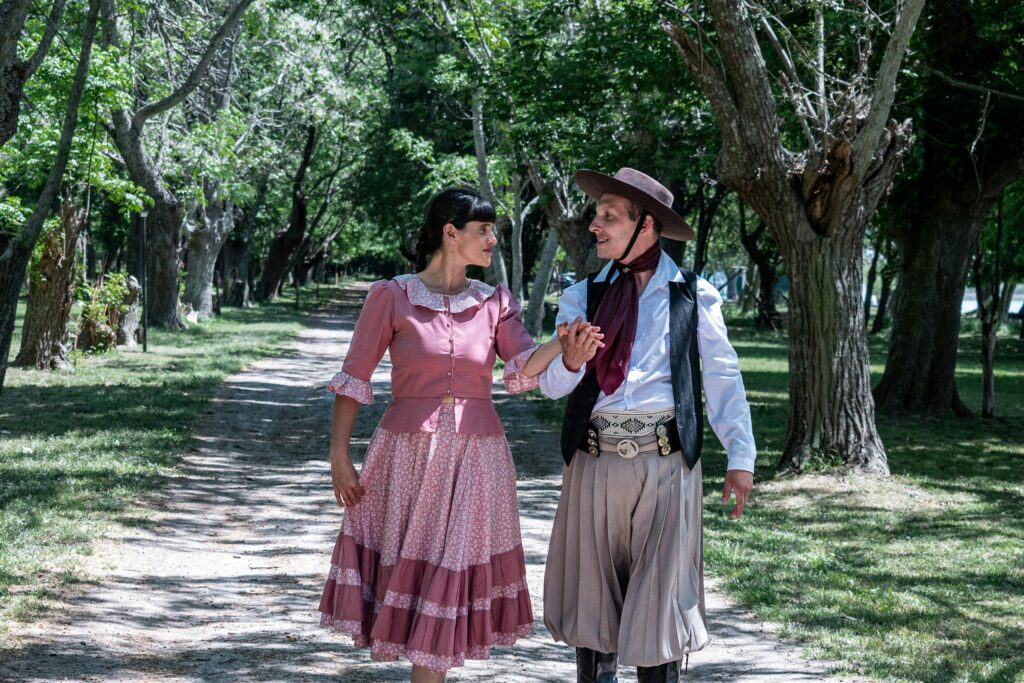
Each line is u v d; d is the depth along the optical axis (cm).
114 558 691
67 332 1903
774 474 1155
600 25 1552
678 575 368
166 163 2945
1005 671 521
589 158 1670
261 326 3475
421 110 3300
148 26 2605
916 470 1235
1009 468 1283
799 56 1262
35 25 1820
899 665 529
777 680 497
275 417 1500
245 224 4656
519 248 2544
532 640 570
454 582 361
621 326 374
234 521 850
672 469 370
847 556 816
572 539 381
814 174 1086
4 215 1809
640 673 373
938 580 741
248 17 2678
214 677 462
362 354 377
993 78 1548
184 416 1388
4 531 730
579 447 378
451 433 371
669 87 1467
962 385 2386
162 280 3011
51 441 1136
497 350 392
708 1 1042
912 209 1709
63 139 1196
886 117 1050
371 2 2438
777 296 8119
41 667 460
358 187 4488
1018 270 3516
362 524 375
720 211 4456
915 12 996
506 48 2108
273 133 4138
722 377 380
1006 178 1630
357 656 510
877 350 3531
